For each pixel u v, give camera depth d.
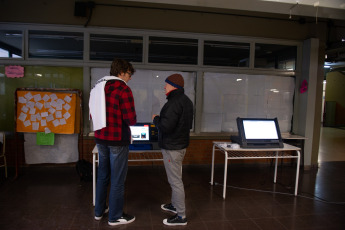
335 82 11.48
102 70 3.76
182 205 2.26
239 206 2.72
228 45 4.07
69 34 3.69
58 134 3.61
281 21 4.09
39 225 2.21
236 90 4.13
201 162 4.12
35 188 3.06
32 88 3.44
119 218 2.24
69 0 3.56
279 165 4.33
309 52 4.08
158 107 3.92
